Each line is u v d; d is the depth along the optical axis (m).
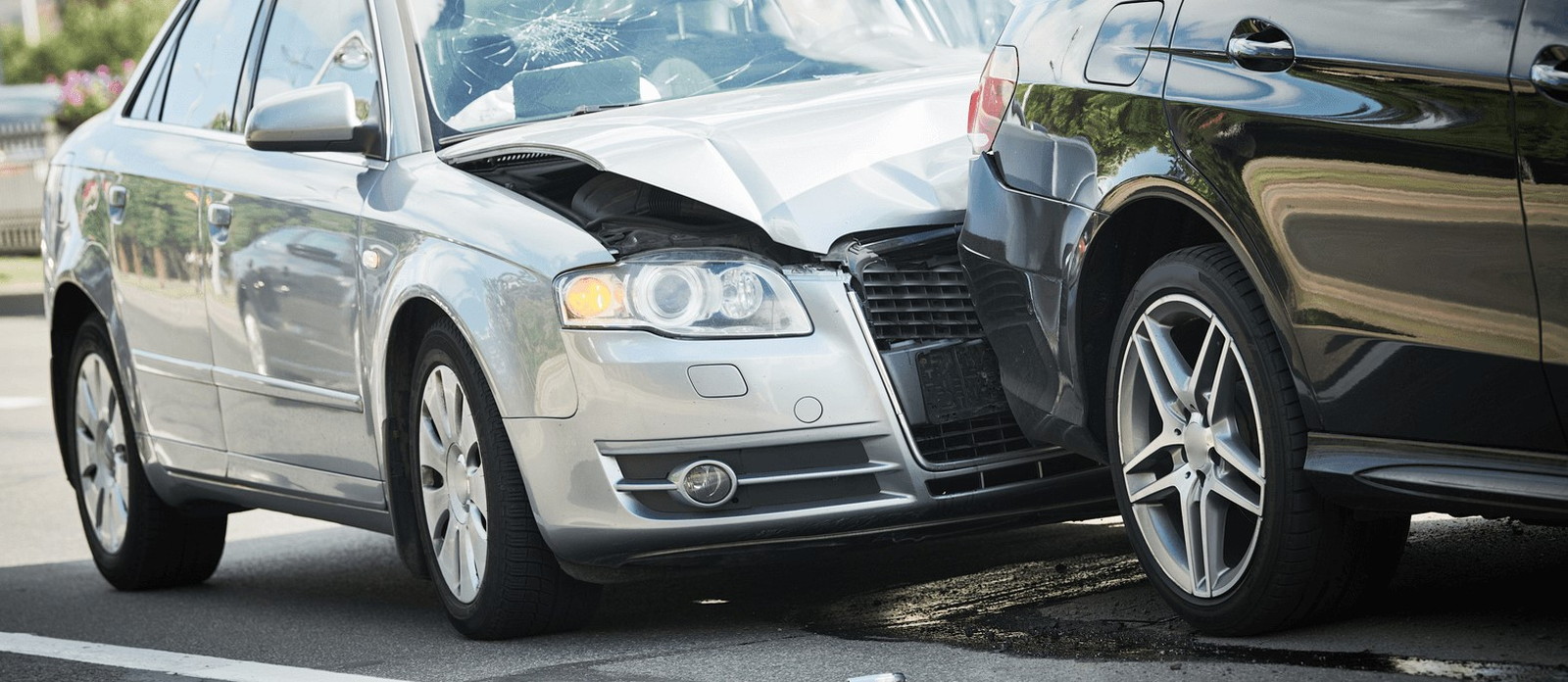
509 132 9.14
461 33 9.76
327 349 9.46
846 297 7.87
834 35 10.28
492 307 8.16
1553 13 5.45
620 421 7.80
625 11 10.13
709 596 9.34
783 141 8.38
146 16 77.81
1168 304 6.90
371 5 9.91
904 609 8.38
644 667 7.67
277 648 9.24
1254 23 6.43
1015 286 7.54
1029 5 7.77
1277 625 6.73
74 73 50.78
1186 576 7.00
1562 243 5.39
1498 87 5.54
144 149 11.41
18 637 10.38
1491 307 5.62
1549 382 5.52
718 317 7.82
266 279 9.89
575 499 7.96
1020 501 7.92
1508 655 6.16
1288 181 6.21
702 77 9.88
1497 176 5.54
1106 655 6.90
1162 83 6.78
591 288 7.90
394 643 9.00
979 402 7.95
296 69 10.41
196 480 10.95
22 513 15.56
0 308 39.69
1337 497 6.23
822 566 9.81
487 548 8.40
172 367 10.91
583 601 8.48
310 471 9.90
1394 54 5.89
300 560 12.61
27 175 50.56
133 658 9.34
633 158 8.26
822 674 7.19
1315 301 6.17
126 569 11.80
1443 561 7.80
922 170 8.30
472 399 8.38
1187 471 6.91
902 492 7.79
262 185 10.07
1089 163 7.14
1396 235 5.86
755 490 7.82
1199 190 6.58
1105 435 7.45
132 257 11.20
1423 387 5.89
